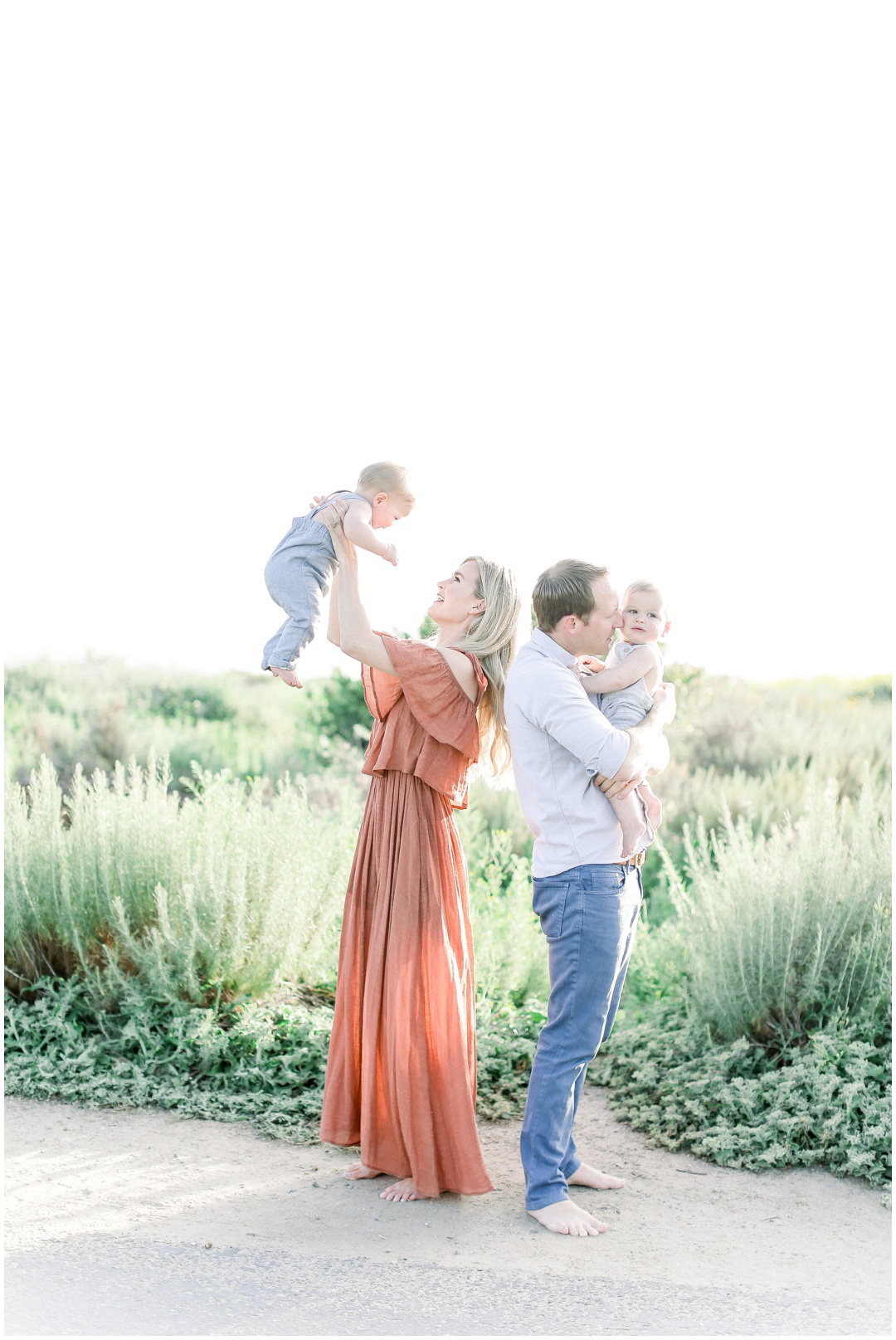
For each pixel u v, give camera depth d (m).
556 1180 3.33
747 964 4.48
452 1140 3.38
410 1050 3.37
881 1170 3.66
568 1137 3.42
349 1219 3.27
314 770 9.48
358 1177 3.58
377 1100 3.47
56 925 4.93
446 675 3.44
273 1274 2.89
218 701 11.38
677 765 9.20
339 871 5.35
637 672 3.54
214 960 4.73
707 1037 4.53
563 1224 3.23
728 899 4.65
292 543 3.54
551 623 3.41
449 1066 3.39
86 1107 4.14
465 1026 3.48
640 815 3.35
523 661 3.38
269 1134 3.95
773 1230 3.29
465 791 3.61
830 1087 3.91
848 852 4.79
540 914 3.38
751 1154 3.83
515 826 7.99
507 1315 2.71
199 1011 4.57
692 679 9.42
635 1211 3.41
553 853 3.31
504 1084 4.42
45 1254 2.96
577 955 3.28
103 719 9.79
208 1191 3.45
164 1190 3.44
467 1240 3.15
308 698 11.01
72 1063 4.35
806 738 9.59
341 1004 3.59
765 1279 2.96
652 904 7.15
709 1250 3.14
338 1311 2.70
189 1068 4.46
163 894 4.69
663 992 5.31
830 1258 3.10
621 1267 3.01
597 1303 2.79
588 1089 4.62
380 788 3.56
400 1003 3.37
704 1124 4.04
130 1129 3.96
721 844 5.25
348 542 3.47
